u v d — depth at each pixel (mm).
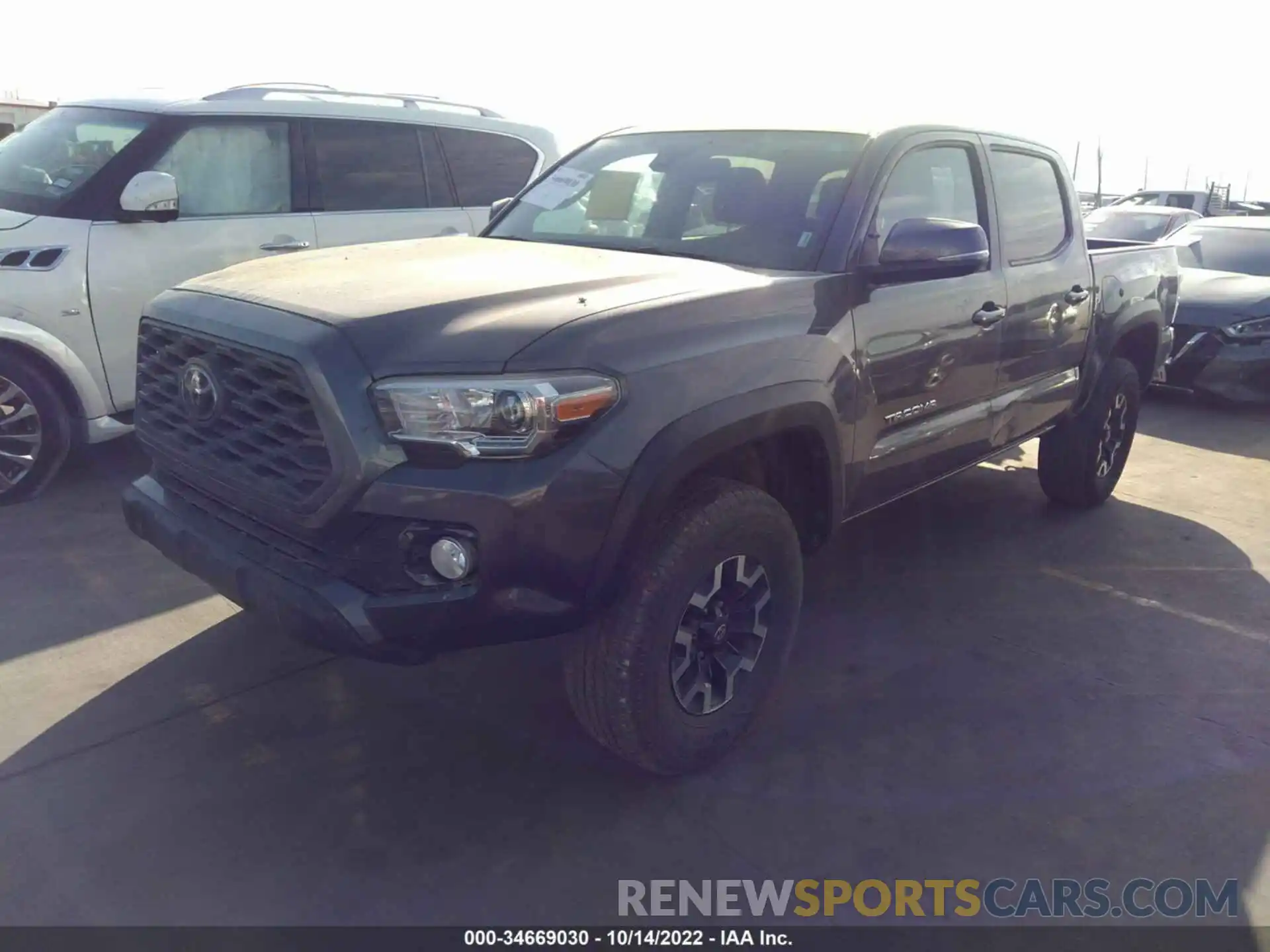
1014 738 3436
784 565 3219
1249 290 8508
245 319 2812
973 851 2879
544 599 2633
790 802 3059
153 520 3133
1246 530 5555
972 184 4211
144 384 3268
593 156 4434
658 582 2826
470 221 6688
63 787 2961
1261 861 2879
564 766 3191
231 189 5703
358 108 6258
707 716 3111
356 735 3295
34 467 5062
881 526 5406
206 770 3076
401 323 2648
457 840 2832
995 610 4426
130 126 5441
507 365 2541
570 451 2578
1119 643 4152
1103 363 5250
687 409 2783
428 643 2604
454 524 2523
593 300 2855
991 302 4129
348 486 2555
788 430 3158
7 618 3902
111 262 5168
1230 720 3590
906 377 3678
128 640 3803
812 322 3223
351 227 6133
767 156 3900
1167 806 3100
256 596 2736
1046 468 5586
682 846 2854
